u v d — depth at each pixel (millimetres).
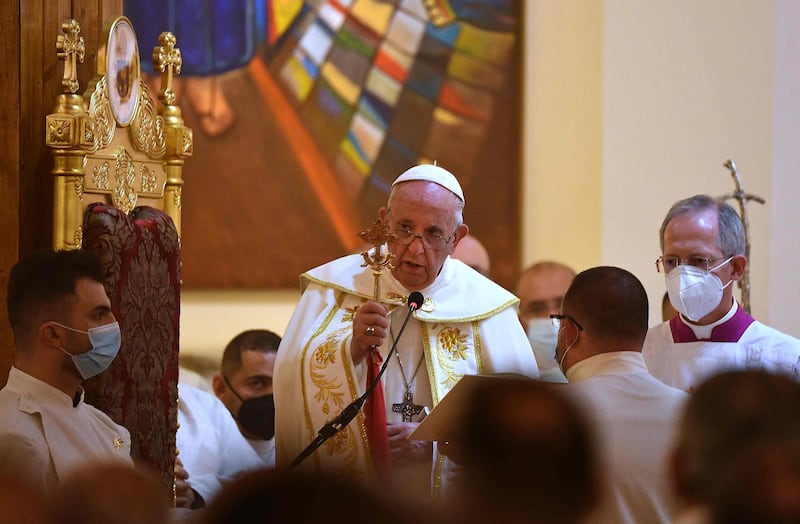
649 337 15836
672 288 14773
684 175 26828
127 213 14406
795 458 4762
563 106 26672
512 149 26547
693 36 26766
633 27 26625
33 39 13586
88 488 4086
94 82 13469
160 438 14531
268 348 20000
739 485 4770
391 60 26156
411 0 26188
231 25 25438
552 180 26703
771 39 26812
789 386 5465
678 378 15336
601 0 26562
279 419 13758
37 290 10844
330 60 25922
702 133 26828
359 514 3730
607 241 26688
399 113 26188
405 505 3830
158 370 14445
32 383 10867
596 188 26688
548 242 26766
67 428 10852
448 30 26312
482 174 26500
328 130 25922
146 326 14117
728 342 15258
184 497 16109
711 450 5410
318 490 3750
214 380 20250
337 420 12023
